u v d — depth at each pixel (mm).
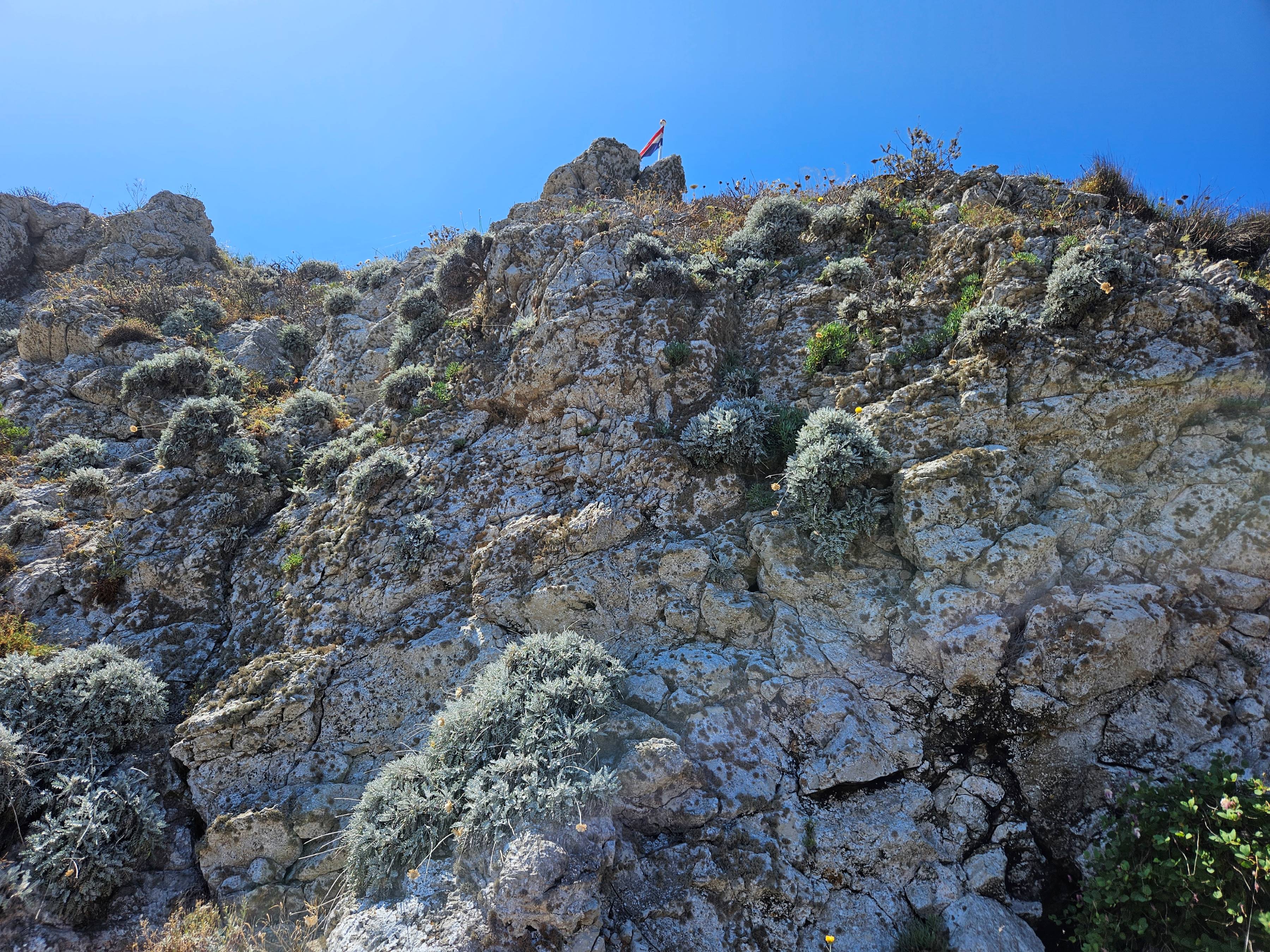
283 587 10125
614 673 7543
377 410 13703
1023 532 7230
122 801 7332
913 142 14438
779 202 13375
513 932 5723
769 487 8914
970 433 7988
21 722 7672
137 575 10375
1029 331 8227
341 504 10953
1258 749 6113
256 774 8070
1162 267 8555
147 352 15281
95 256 22234
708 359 10461
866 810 6645
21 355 15484
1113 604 6660
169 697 9117
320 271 24531
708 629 8070
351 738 8359
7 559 10383
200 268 22984
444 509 10180
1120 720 6602
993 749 6789
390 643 8836
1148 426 7574
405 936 5875
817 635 7660
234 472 11516
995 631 6832
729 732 7184
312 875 7215
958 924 6016
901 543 7785
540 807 6238
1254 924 4652
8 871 6703
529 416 10805
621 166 19891
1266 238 11648
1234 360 7348
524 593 8734
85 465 12633
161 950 6402
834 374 9859
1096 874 5812
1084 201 12328
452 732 7199
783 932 6180
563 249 12797
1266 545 6684
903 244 11938
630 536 8891
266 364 17484
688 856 6496
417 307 14844
